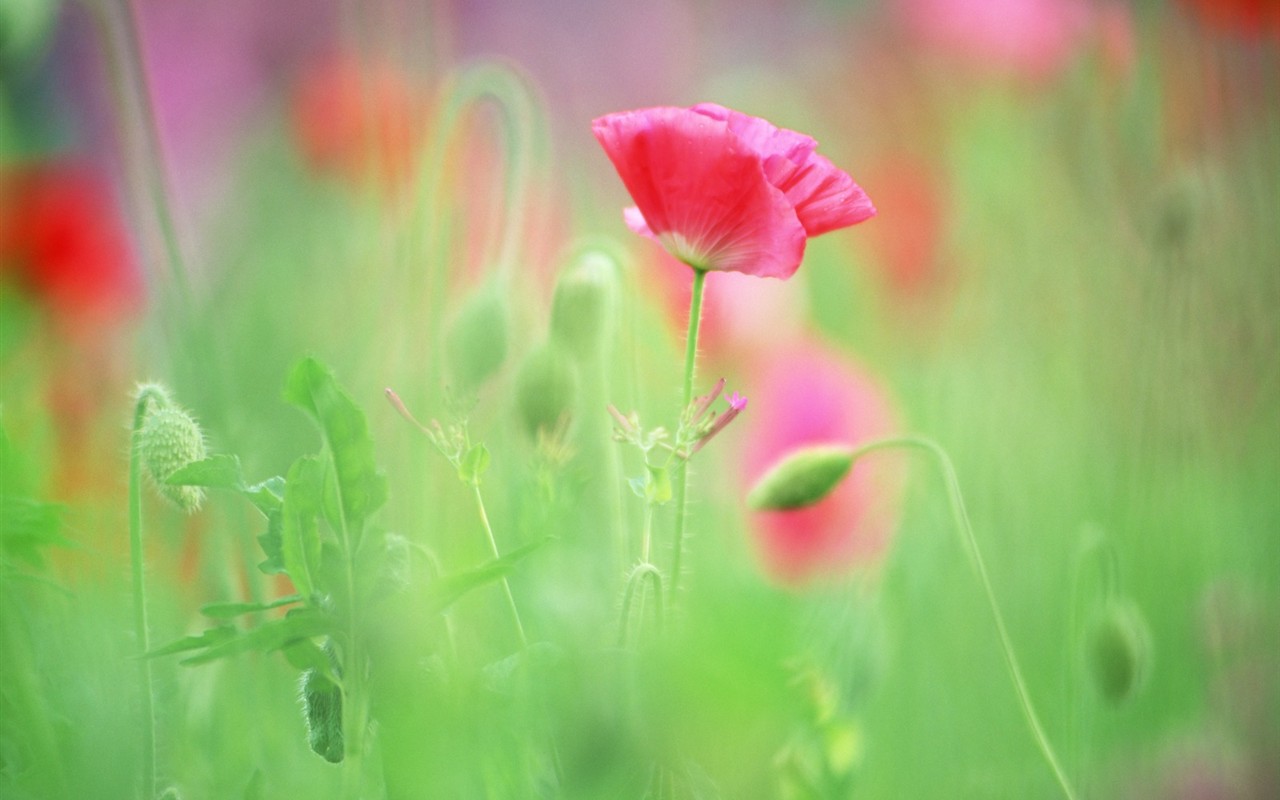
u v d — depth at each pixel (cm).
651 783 82
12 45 103
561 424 93
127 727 89
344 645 84
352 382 112
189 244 104
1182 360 119
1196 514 118
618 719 82
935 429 121
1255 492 122
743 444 110
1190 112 142
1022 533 115
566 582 91
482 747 84
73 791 88
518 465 96
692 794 82
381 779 87
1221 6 137
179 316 100
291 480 84
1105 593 100
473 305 99
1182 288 119
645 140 89
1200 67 142
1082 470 120
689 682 79
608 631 86
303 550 84
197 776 91
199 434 88
